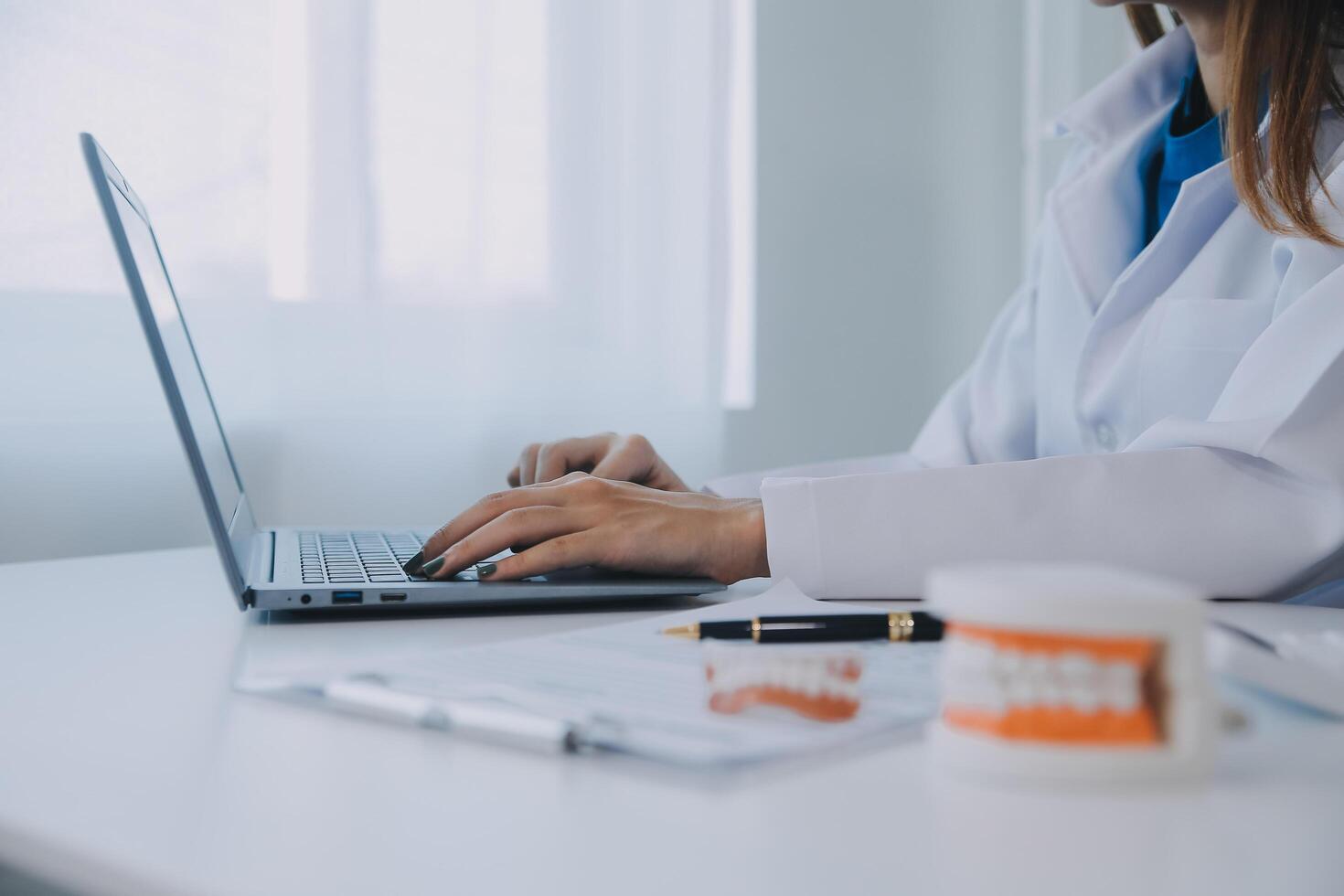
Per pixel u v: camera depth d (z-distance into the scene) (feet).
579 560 1.95
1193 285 3.02
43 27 4.33
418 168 5.36
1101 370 3.26
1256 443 1.96
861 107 7.68
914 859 0.73
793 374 7.44
